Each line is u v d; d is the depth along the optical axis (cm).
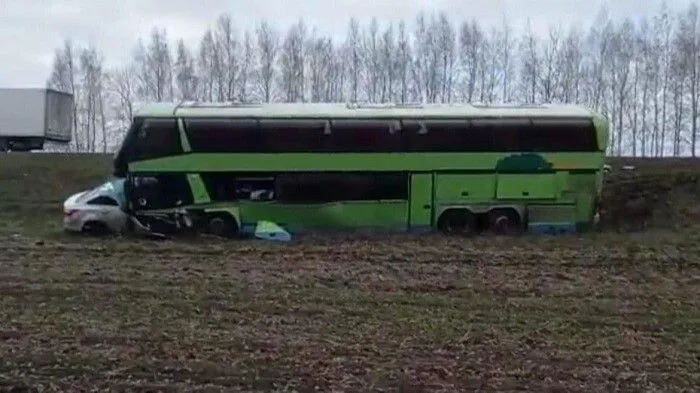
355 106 2441
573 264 1831
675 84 4872
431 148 2381
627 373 977
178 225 2362
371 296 1464
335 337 1148
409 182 2381
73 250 2027
